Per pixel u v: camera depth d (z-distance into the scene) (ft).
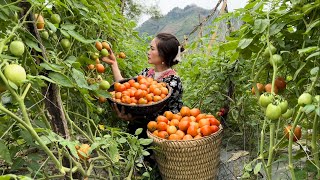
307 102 5.48
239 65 10.70
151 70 10.72
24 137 5.67
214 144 8.16
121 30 11.27
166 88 9.45
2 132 5.80
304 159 8.77
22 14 5.70
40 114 6.10
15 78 4.45
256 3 7.22
